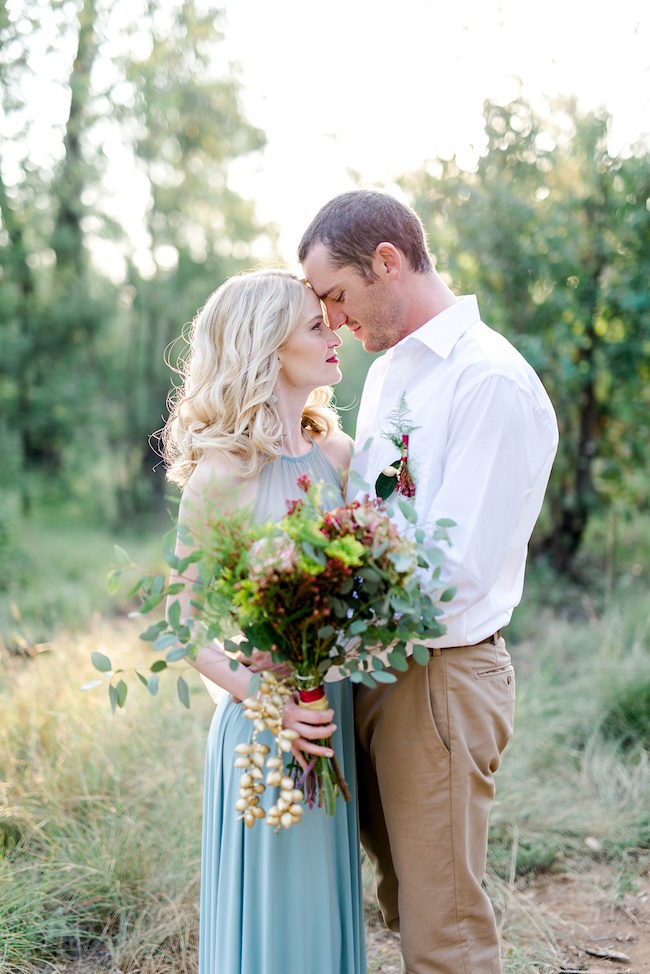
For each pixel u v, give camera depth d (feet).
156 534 32.42
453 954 6.85
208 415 6.93
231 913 6.73
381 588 5.65
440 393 6.87
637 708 13.08
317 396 7.82
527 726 12.95
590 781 11.88
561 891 9.99
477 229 19.44
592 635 16.21
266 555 5.45
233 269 37.22
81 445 35.27
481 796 7.06
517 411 6.61
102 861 9.37
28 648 13.66
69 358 34.83
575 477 20.99
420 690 6.82
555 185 20.11
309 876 6.64
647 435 20.52
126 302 36.37
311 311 7.03
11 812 9.76
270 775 6.01
